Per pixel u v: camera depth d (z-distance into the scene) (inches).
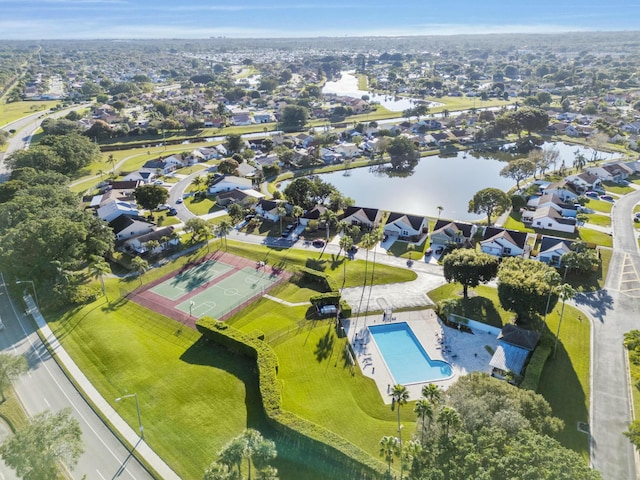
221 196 6461.6
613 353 3166.8
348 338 3422.7
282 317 3722.9
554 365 3036.4
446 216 6176.2
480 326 3496.6
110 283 4345.5
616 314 3617.1
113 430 2608.3
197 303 3954.2
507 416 2090.3
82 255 4434.1
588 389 2832.2
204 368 3097.9
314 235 5354.3
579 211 5812.0
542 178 7362.2
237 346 3184.1
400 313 3737.7
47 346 3398.1
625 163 7460.6
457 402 2257.6
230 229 5447.8
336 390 2893.7
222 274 4473.4
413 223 5260.8
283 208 5541.3
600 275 4222.4
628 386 2854.3
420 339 3388.3
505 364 2940.5
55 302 3868.1
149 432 2591.0
